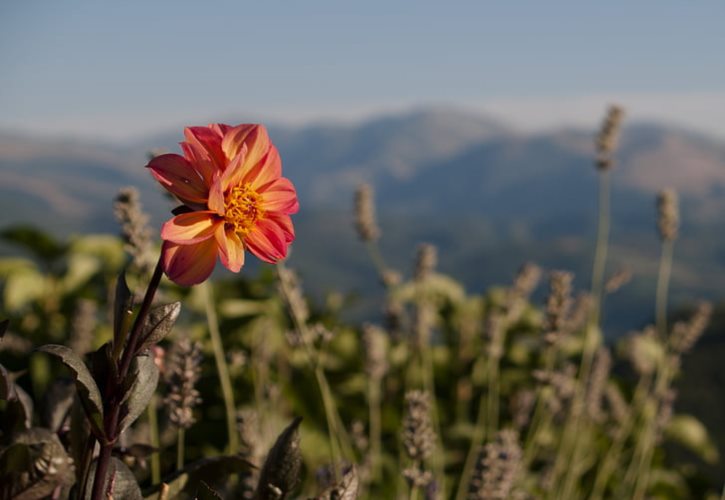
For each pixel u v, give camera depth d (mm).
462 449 5199
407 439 2545
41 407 2072
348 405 5020
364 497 3895
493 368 4734
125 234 2479
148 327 1439
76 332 3869
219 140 1509
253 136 1507
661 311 5004
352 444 4309
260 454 2596
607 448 5559
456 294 6395
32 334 5184
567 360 5715
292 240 1519
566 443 4730
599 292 4719
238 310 4344
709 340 7461
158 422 2703
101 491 1453
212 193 1402
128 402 1466
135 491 1650
